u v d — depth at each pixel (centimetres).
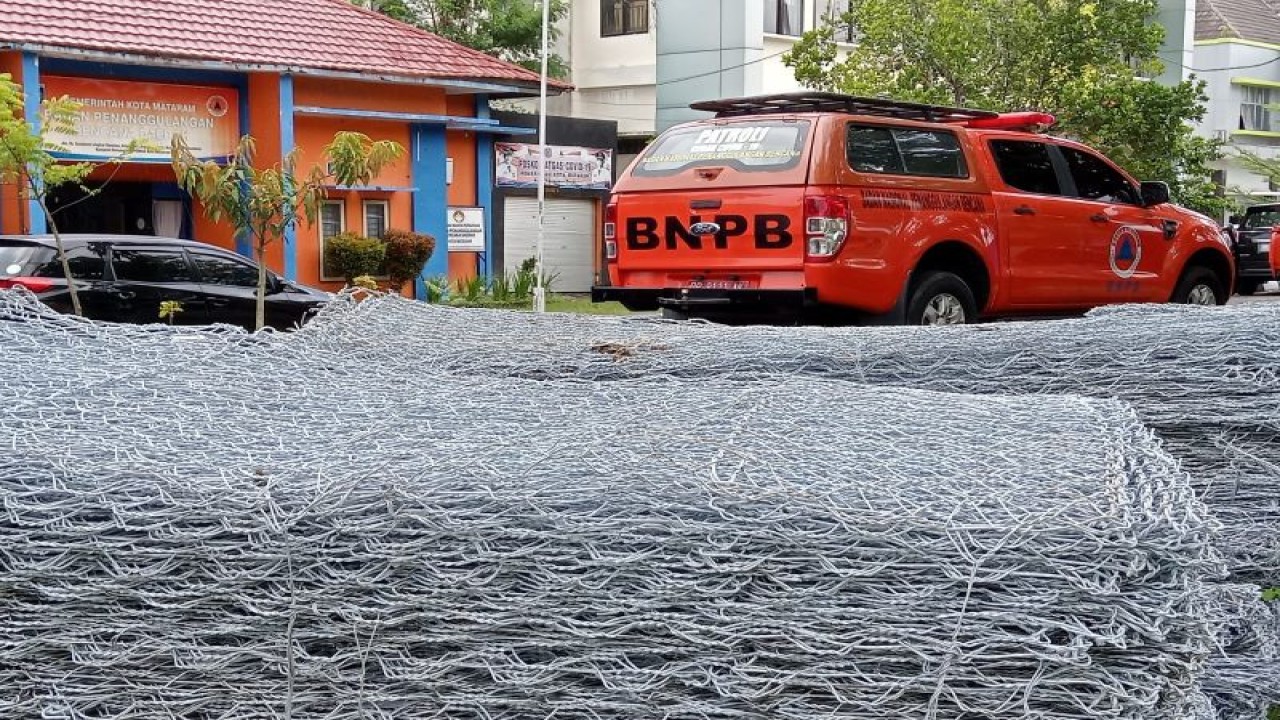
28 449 287
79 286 1070
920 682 244
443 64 1881
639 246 916
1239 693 317
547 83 1947
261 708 269
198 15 1722
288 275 1738
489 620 257
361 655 262
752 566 249
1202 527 251
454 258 2045
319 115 1758
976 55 1861
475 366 498
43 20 1556
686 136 916
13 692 270
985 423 336
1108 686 238
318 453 294
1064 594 240
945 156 930
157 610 266
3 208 1559
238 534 265
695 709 254
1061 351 468
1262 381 427
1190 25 3144
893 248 876
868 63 1888
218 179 995
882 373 485
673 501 263
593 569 256
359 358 492
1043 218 978
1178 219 1102
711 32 2531
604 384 401
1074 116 1828
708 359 496
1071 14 1853
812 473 279
